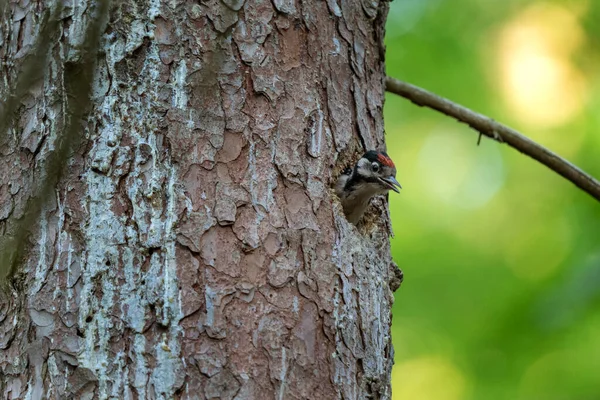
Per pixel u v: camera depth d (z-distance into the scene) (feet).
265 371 25.45
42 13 29.09
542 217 58.39
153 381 24.52
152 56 27.78
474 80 58.85
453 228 60.13
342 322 27.27
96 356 24.86
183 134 27.22
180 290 25.43
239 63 28.76
